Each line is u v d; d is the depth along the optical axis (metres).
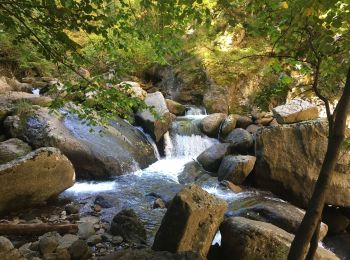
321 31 2.74
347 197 7.66
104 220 6.07
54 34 3.60
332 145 2.23
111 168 8.24
